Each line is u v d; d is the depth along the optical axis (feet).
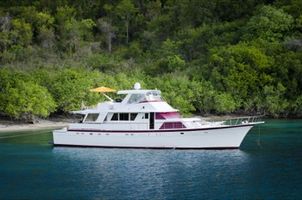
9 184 151.64
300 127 300.40
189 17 571.28
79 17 609.42
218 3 570.05
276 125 314.96
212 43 493.77
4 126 306.96
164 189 143.95
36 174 165.07
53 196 138.31
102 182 153.48
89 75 361.71
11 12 567.18
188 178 156.46
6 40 506.48
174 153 198.08
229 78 382.63
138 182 152.66
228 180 152.97
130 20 613.52
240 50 396.98
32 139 249.34
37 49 512.22
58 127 306.14
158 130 204.13
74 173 166.30
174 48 503.61
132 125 208.03
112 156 194.59
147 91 208.44
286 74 385.29
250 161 181.06
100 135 212.02
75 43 531.09
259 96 379.76
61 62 468.75
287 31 461.78
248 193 138.21
